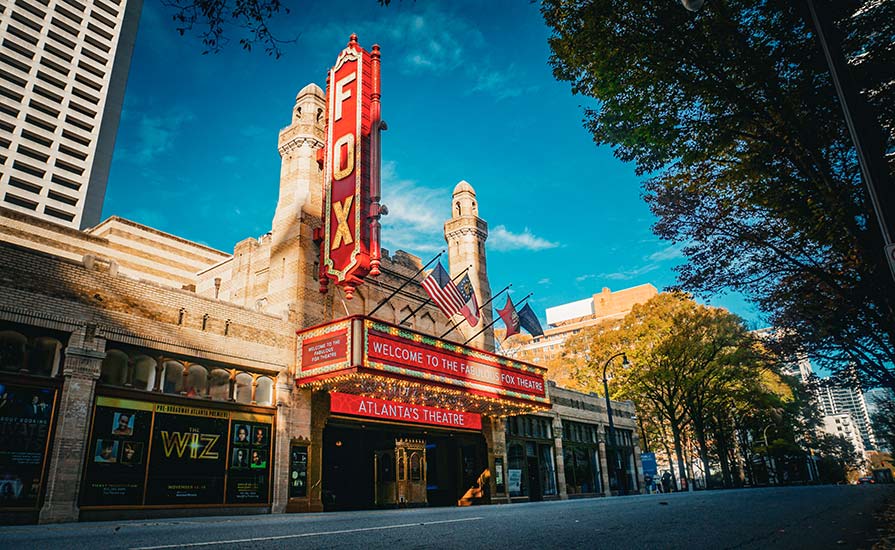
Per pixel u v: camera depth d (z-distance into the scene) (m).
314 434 22.53
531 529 7.62
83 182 76.00
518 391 29.67
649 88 10.36
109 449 16.33
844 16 8.55
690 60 9.90
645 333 46.53
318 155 26.34
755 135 10.18
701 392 45.94
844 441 105.31
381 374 21.72
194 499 18.06
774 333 22.70
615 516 9.88
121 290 17.66
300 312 24.02
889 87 8.74
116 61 85.00
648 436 60.62
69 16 80.44
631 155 11.67
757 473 69.75
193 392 19.12
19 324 15.18
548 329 129.50
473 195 39.62
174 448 18.00
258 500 19.94
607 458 44.09
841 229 10.02
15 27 74.12
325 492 26.56
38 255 15.85
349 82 25.61
